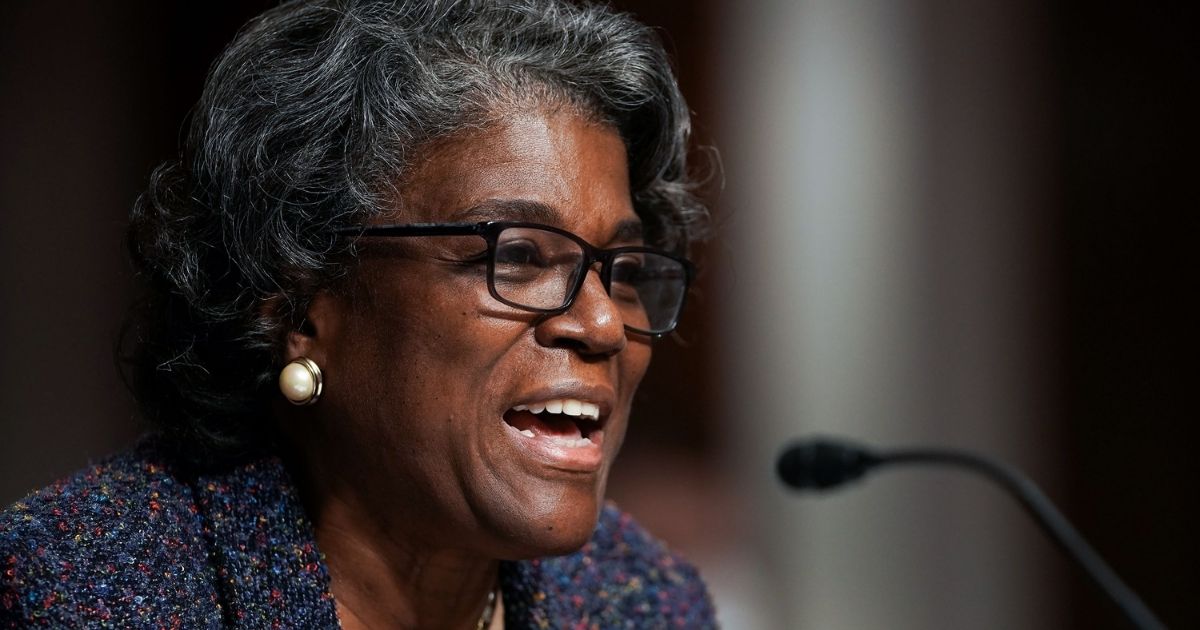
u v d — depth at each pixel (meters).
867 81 11.92
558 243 4.07
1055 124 12.16
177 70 10.04
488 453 4.02
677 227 5.16
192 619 4.02
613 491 11.55
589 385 4.07
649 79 4.46
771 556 11.88
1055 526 5.41
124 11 9.91
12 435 9.43
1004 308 12.15
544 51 4.19
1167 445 12.15
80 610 3.86
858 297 11.98
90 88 9.79
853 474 6.00
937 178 12.06
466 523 4.10
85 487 4.20
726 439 11.88
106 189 9.83
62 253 9.64
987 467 5.68
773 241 11.90
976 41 12.04
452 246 3.97
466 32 4.21
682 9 11.62
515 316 3.98
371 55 4.11
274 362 4.25
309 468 4.38
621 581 5.46
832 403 11.98
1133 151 12.14
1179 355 12.09
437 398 4.00
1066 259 12.20
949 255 12.09
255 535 4.21
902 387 12.05
